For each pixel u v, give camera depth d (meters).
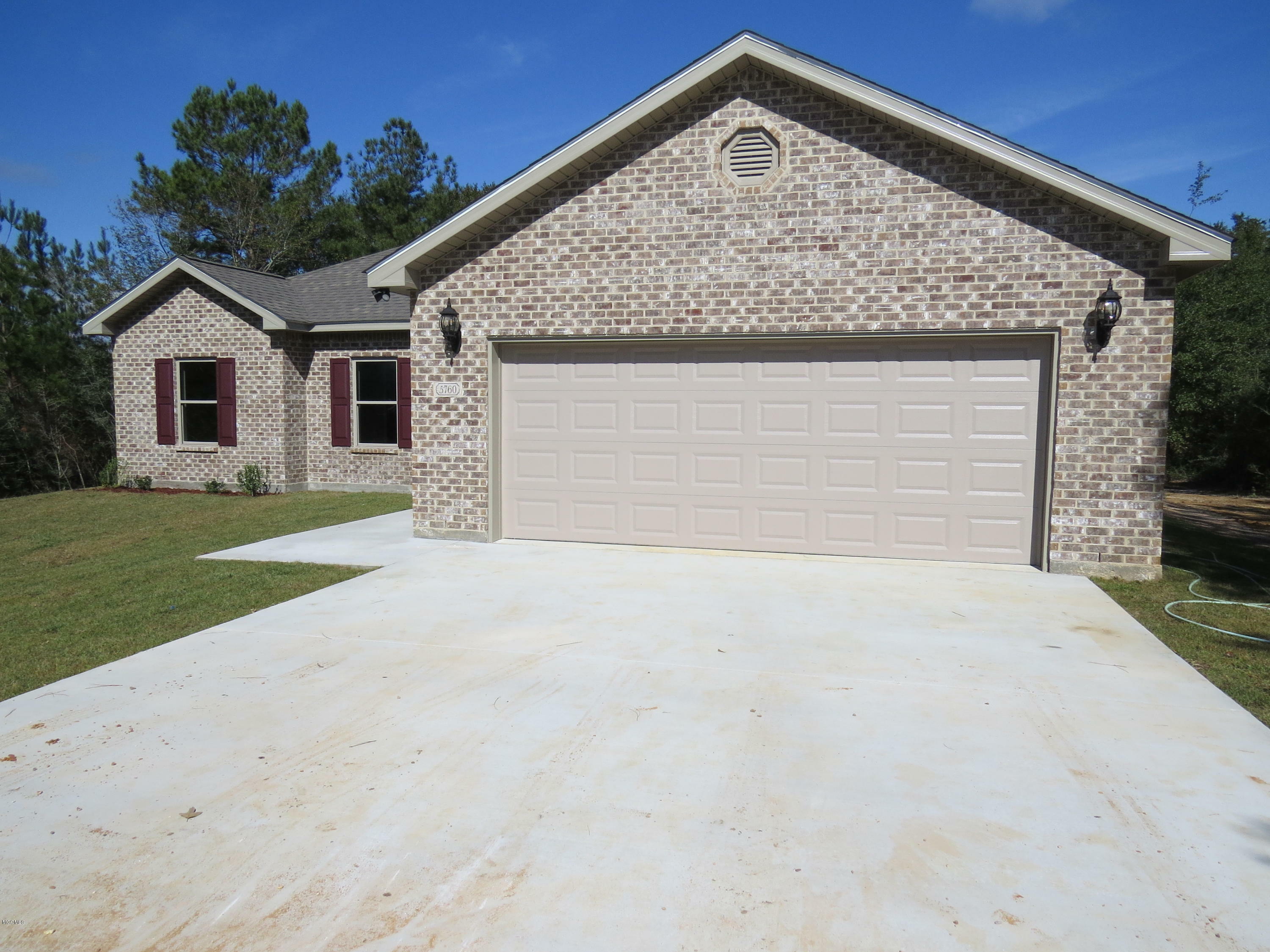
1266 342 21.03
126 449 17.39
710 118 9.31
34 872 3.39
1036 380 8.83
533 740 4.63
